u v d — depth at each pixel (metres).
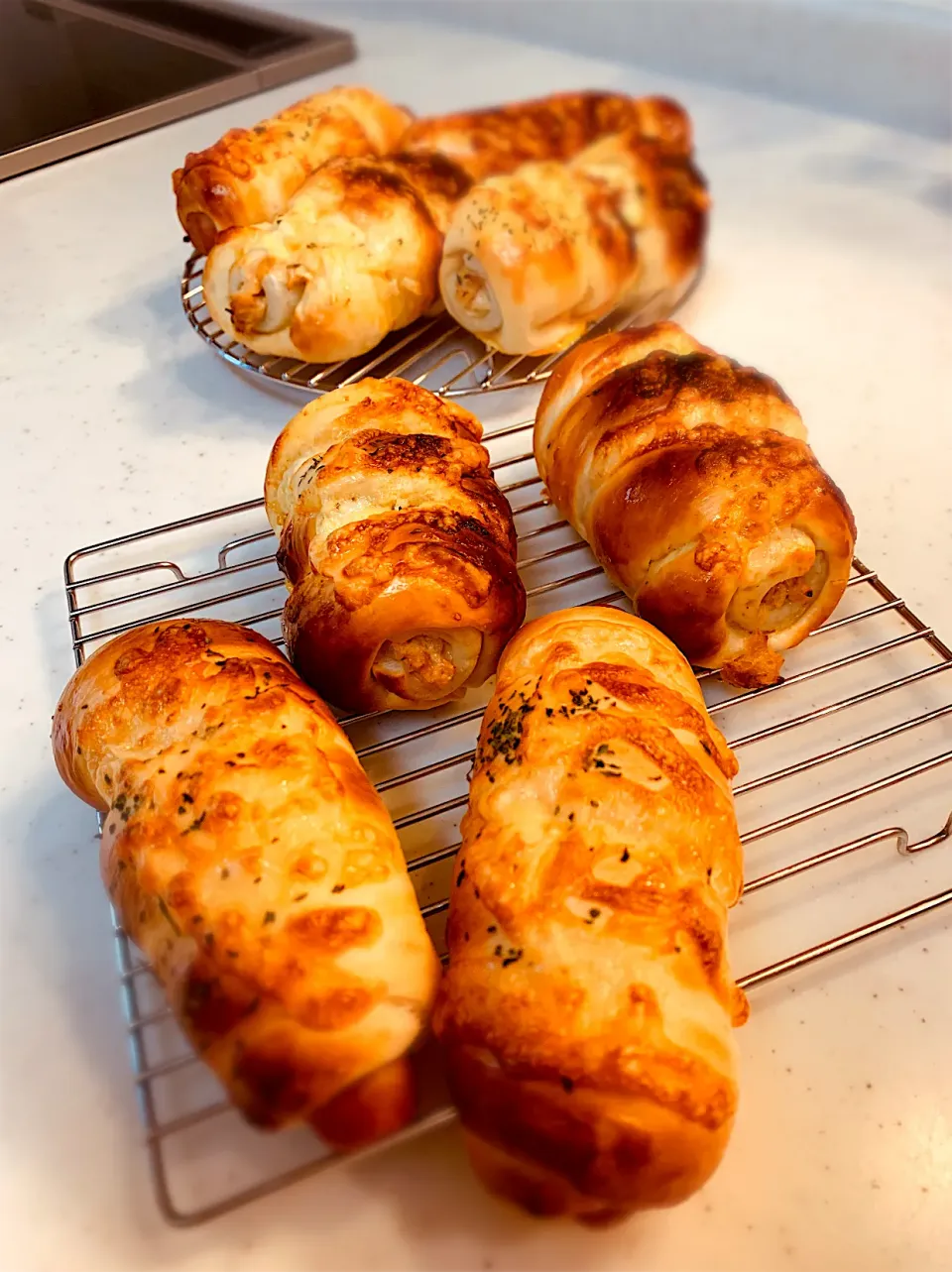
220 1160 0.20
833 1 0.50
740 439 0.28
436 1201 0.19
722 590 0.26
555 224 0.36
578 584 0.32
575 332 0.39
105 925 0.24
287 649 0.28
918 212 0.47
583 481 0.29
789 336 0.41
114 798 0.22
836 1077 0.21
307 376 0.40
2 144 0.56
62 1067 0.22
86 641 0.30
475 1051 0.18
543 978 0.18
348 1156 0.19
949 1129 0.20
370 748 0.27
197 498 0.35
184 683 0.22
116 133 0.56
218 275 0.37
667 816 0.20
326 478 0.27
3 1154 0.20
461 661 0.27
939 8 0.49
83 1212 0.20
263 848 0.19
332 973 0.18
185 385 0.40
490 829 0.21
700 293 0.43
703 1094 0.17
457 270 0.38
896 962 0.23
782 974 0.21
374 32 0.64
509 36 0.61
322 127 0.44
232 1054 0.18
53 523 0.35
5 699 0.29
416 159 0.42
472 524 0.26
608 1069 0.17
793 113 0.53
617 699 0.22
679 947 0.18
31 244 0.50
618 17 0.56
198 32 0.64
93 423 0.39
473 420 0.31
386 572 0.25
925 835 0.25
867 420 0.37
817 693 0.28
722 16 0.53
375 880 0.20
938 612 0.30
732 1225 0.19
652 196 0.40
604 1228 0.19
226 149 0.41
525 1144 0.17
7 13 0.66
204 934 0.19
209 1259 0.19
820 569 0.27
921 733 0.27
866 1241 0.19
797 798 0.26
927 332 0.41
